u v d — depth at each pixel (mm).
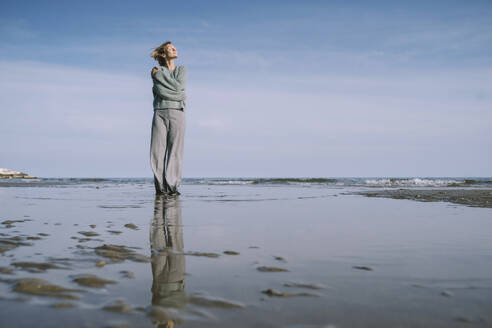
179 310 1366
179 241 2820
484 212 5055
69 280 1725
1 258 2139
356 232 3326
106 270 1928
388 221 4102
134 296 1522
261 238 2992
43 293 1527
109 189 11641
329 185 17547
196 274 1888
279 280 1791
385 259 2275
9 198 7328
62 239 2801
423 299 1523
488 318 1317
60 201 6566
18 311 1331
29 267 1938
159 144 9203
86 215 4426
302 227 3609
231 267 2045
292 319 1290
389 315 1340
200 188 13359
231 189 12500
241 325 1231
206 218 4250
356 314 1344
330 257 2326
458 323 1271
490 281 1807
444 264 2156
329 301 1485
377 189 12680
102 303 1429
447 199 7406
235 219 4184
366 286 1702
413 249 2588
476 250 2553
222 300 1483
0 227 3389
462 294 1596
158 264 2090
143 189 11695
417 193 9547
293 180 23828
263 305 1430
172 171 9164
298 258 2289
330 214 4762
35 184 16188
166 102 9211
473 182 20125
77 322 1241
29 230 3221
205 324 1238
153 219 4109
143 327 1210
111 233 3121
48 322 1239
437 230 3461
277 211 5098
